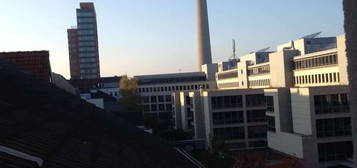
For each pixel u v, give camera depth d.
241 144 78.62
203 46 192.25
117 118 33.19
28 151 10.28
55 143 12.50
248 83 114.19
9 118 13.16
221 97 78.56
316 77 76.25
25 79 24.45
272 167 44.66
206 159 43.38
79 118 21.06
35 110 16.92
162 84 156.62
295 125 55.62
